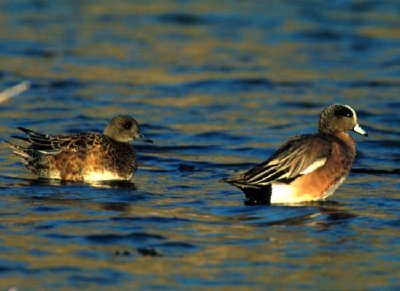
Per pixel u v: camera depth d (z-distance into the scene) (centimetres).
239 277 1049
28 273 1040
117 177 1523
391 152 1772
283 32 2808
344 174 1393
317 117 2028
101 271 1053
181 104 2117
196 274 1055
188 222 1257
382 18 2970
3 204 1329
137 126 1563
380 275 1063
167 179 1538
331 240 1191
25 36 2697
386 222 1277
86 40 2686
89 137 1531
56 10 3034
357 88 2272
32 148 1531
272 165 1355
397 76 2384
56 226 1216
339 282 1040
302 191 1359
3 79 2266
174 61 2495
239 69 2428
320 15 3003
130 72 2381
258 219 1280
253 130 1912
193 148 1770
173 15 2991
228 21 2927
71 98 2134
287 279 1045
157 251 1128
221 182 1423
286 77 2367
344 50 2636
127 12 3031
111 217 1268
